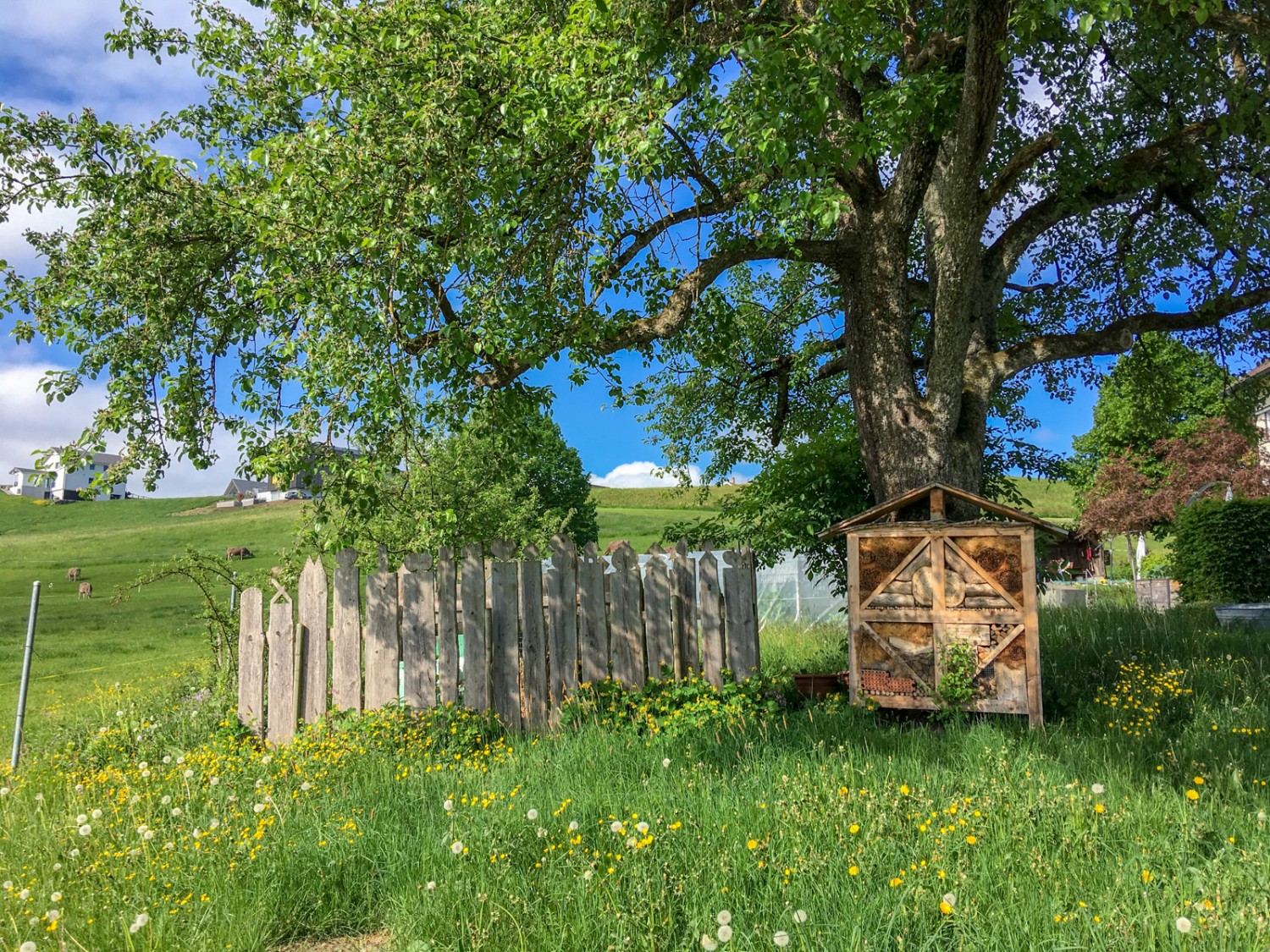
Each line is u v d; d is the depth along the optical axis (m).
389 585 8.48
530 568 8.48
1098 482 33.72
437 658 8.38
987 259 10.38
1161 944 3.16
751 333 14.91
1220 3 6.57
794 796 4.75
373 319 7.82
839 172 9.16
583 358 8.84
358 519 8.77
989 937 3.25
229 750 7.73
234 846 4.79
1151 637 10.87
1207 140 9.77
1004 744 6.06
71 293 8.99
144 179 8.86
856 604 8.10
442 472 13.10
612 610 8.53
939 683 7.65
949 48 8.72
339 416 7.82
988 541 7.76
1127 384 14.05
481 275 8.75
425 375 8.55
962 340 9.02
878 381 9.62
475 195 7.97
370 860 4.57
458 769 6.45
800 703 8.37
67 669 17.06
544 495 43.75
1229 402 13.24
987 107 7.82
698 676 8.29
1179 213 11.62
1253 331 12.48
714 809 4.78
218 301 9.63
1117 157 9.83
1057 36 8.35
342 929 4.08
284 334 8.92
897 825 4.30
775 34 7.52
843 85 10.01
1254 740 6.27
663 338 9.34
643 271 9.74
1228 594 17.06
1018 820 4.35
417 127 7.71
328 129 7.37
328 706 8.45
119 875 4.56
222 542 58.06
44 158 9.04
